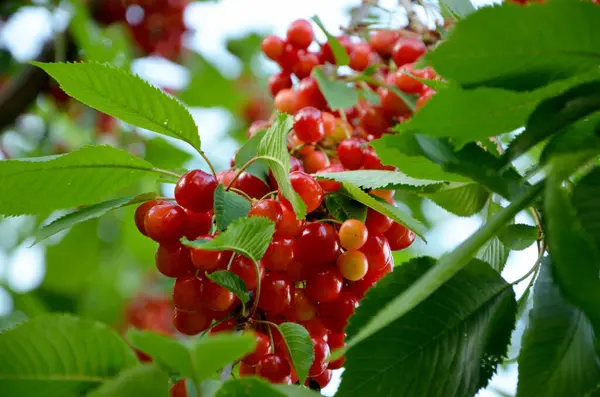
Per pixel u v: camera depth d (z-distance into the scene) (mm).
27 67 1202
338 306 716
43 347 610
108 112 698
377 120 854
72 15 1179
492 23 579
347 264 703
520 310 721
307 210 696
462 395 656
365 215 721
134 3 1308
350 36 928
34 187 705
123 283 1414
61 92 1304
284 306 692
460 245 590
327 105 852
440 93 602
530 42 583
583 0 573
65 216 719
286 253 689
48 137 1429
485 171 618
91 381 618
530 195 588
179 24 1357
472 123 609
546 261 642
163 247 704
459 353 657
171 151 1387
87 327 613
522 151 595
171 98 691
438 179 663
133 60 1380
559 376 623
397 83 839
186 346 573
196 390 599
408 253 1172
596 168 601
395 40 904
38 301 1353
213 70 1506
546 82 595
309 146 799
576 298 576
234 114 1537
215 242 634
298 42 882
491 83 596
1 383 607
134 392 592
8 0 1296
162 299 1394
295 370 679
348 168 781
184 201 688
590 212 591
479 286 665
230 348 572
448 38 584
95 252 1391
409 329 651
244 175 722
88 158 705
